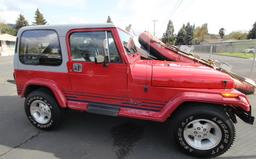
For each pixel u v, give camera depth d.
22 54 3.69
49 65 3.52
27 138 3.53
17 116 4.55
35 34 3.52
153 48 4.95
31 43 3.58
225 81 2.86
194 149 2.97
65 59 3.38
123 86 3.15
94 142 3.42
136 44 4.58
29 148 3.22
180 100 2.85
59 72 3.47
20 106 5.25
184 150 3.03
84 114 4.55
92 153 3.10
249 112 2.86
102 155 3.05
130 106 3.22
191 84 2.90
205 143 2.98
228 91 2.83
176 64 3.65
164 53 4.89
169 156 3.05
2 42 40.31
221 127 2.83
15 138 3.54
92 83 3.31
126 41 3.55
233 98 2.78
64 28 3.29
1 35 42.59
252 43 19.47
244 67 12.84
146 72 3.07
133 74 3.07
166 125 4.06
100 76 3.23
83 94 3.43
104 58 3.10
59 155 3.04
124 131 3.82
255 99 5.69
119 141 3.47
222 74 3.00
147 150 3.20
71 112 4.64
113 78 3.17
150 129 3.91
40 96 3.65
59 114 3.69
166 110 2.95
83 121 4.22
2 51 36.75
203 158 3.01
